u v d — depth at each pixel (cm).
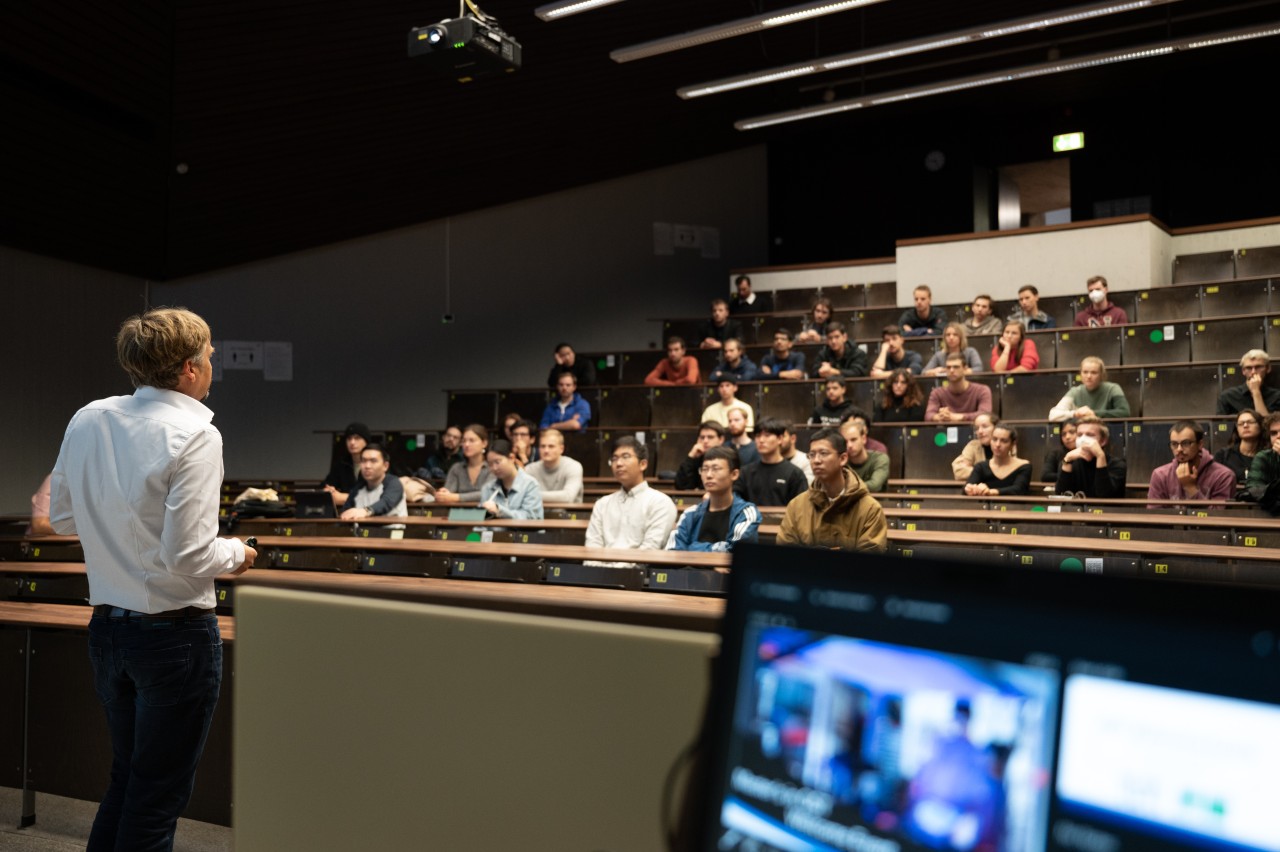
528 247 1075
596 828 77
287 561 416
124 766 217
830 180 1245
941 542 390
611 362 952
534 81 975
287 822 88
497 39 602
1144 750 50
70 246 803
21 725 315
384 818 84
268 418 959
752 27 799
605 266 1119
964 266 966
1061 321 888
